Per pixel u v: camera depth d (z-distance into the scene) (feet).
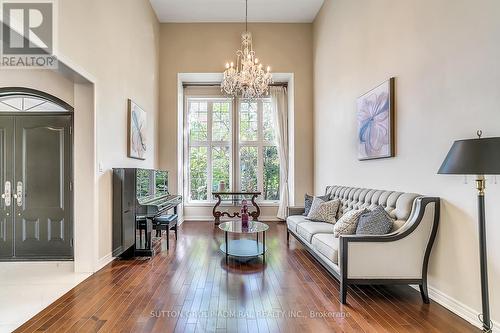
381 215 8.89
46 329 6.97
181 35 20.68
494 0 6.61
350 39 14.25
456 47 7.65
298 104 21.04
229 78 16.37
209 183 23.35
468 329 6.98
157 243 15.19
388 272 8.38
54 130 12.12
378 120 11.33
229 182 23.38
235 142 23.29
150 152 18.38
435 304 8.32
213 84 22.95
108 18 12.01
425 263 8.42
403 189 9.92
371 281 8.39
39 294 8.91
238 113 23.36
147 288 9.37
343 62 15.20
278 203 23.09
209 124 23.47
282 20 20.72
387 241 8.33
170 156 20.51
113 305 8.19
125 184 12.46
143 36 16.84
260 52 20.94
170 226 14.92
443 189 8.16
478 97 7.01
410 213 8.79
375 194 10.96
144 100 17.06
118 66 13.10
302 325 7.22
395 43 10.37
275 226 20.21
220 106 23.54
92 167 10.80
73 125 11.52
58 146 12.12
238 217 22.66
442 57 8.14
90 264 10.75
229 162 23.43
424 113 8.87
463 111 7.44
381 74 11.32
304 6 19.01
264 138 23.52
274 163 23.53
